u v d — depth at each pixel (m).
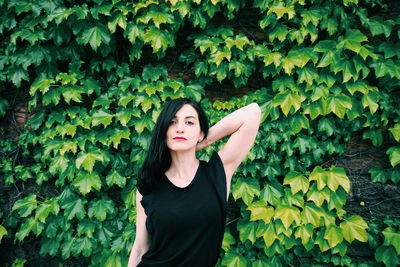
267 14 2.10
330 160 2.36
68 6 2.24
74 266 2.49
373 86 2.21
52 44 2.28
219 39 2.20
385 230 2.21
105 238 2.25
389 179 2.32
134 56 2.19
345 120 2.25
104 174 2.33
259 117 1.35
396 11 2.24
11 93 2.46
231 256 2.20
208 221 1.19
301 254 2.33
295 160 2.27
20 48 2.24
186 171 1.29
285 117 2.21
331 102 2.10
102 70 2.37
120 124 2.22
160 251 1.21
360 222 2.20
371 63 2.09
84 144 2.15
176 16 2.15
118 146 2.35
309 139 2.25
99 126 2.25
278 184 2.24
